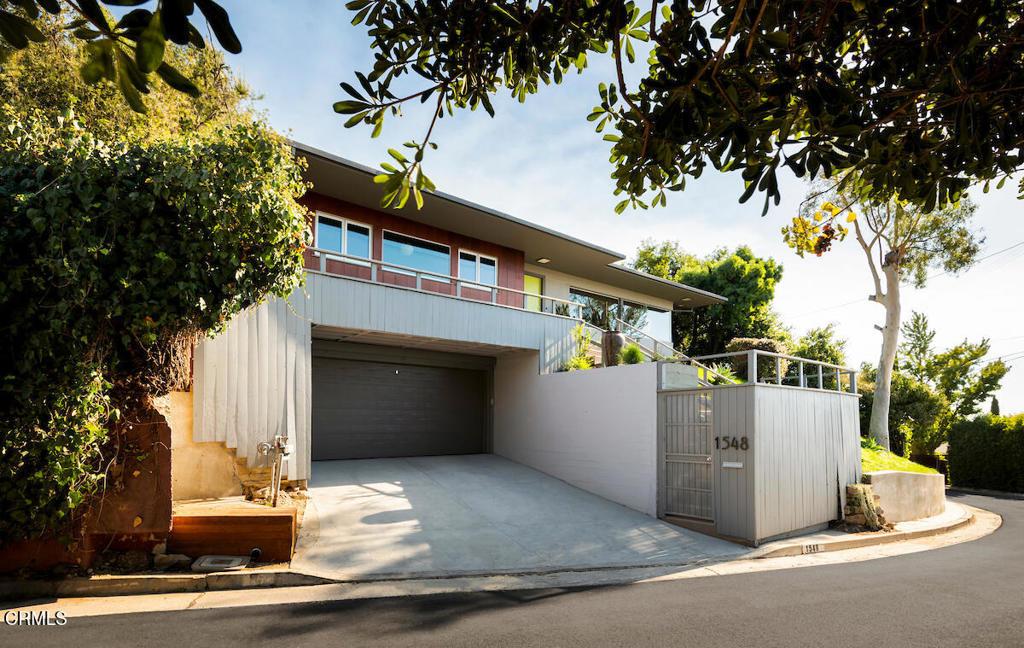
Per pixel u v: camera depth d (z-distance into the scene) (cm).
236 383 856
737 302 2752
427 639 462
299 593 598
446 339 1203
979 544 1020
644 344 1897
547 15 248
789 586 670
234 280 654
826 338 2270
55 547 581
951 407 2547
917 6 217
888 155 268
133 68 138
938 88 237
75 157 565
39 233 538
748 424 932
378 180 258
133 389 627
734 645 462
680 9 227
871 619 535
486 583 670
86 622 483
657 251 3672
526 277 1780
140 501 618
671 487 1029
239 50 132
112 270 576
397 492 1026
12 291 535
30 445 537
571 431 1254
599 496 1161
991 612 564
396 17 258
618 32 233
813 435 1074
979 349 2544
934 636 490
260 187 648
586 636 478
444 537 825
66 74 863
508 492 1115
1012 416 2019
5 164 550
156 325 602
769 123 238
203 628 474
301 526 804
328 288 1016
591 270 1864
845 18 233
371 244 1338
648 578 718
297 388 937
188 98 989
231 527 662
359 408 1297
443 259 1480
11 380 527
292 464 911
